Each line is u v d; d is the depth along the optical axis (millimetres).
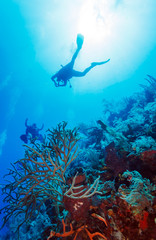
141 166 3080
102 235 2416
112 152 3426
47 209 4539
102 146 5594
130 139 5160
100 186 3146
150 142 3934
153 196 2264
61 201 3115
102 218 2498
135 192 2293
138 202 2219
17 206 3094
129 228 2184
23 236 4504
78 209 2650
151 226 2084
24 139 11633
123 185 2537
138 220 2160
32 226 4211
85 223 2615
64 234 2602
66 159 3109
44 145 3730
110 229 2330
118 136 4512
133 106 9914
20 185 3562
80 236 2582
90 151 4848
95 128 6605
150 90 9742
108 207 2500
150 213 2148
